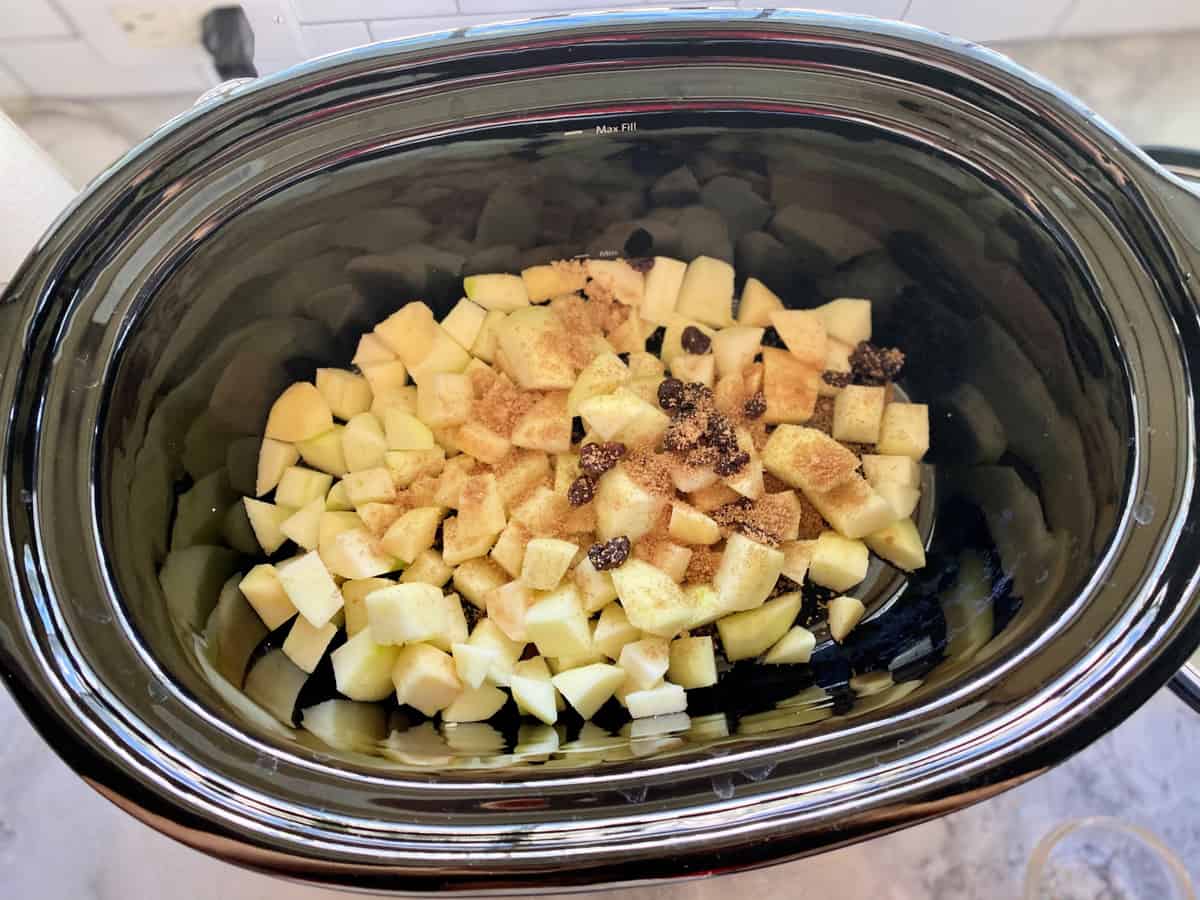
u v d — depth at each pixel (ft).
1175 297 0.60
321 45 0.91
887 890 0.76
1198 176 0.87
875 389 0.83
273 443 0.82
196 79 0.92
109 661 0.57
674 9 0.63
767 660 0.77
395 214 0.73
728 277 0.86
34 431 0.60
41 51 0.86
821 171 0.73
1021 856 0.77
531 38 0.63
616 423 0.78
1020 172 0.65
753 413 0.83
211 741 0.56
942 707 0.57
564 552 0.73
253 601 0.76
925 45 0.64
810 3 0.89
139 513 0.66
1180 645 0.55
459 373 0.84
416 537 0.77
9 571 0.57
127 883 0.75
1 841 0.76
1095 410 0.64
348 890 0.53
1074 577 0.61
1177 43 0.97
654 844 0.52
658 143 0.71
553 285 0.86
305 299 0.77
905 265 0.79
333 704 0.72
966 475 0.81
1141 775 0.79
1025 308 0.70
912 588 0.80
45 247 0.61
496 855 0.52
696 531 0.75
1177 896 0.76
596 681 0.70
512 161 0.71
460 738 0.69
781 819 0.52
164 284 0.64
